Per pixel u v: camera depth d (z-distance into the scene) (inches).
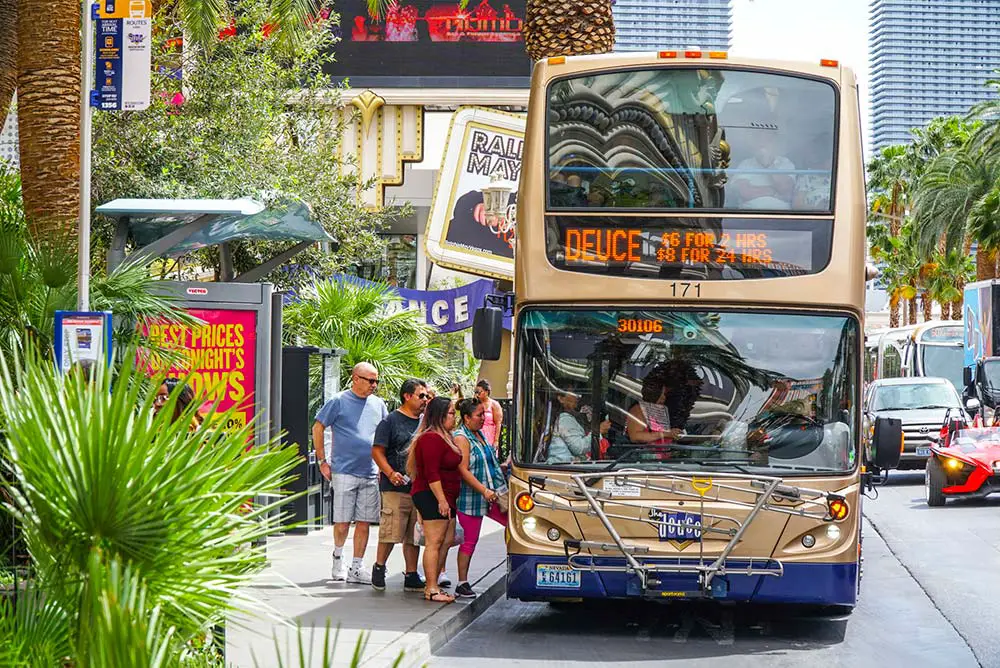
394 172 2544.3
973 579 1035.9
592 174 798.5
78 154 904.3
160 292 802.8
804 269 784.9
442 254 1903.3
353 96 2524.6
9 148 1513.3
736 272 784.9
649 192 793.6
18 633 371.9
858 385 778.8
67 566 381.7
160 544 384.5
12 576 408.5
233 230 1037.2
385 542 885.8
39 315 661.9
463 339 2033.7
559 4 1421.0
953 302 5826.8
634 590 756.6
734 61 807.1
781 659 722.8
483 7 2556.6
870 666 703.1
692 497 759.7
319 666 596.1
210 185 1392.7
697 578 754.2
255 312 1018.7
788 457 770.2
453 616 792.9
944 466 1622.8
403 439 889.5
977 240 3826.3
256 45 1579.7
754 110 802.8
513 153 1913.1
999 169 3718.0
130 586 339.0
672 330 783.1
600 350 784.3
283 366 1203.9
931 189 3969.0
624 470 767.7
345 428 924.6
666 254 787.4
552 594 767.7
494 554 1126.4
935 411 2153.1
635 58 810.8
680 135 799.7
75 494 381.7
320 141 1711.4
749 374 777.6
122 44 793.6
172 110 1467.8
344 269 1812.3
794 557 757.9
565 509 765.3
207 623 401.1
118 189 1326.3
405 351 1477.6
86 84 754.8
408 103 2549.2
